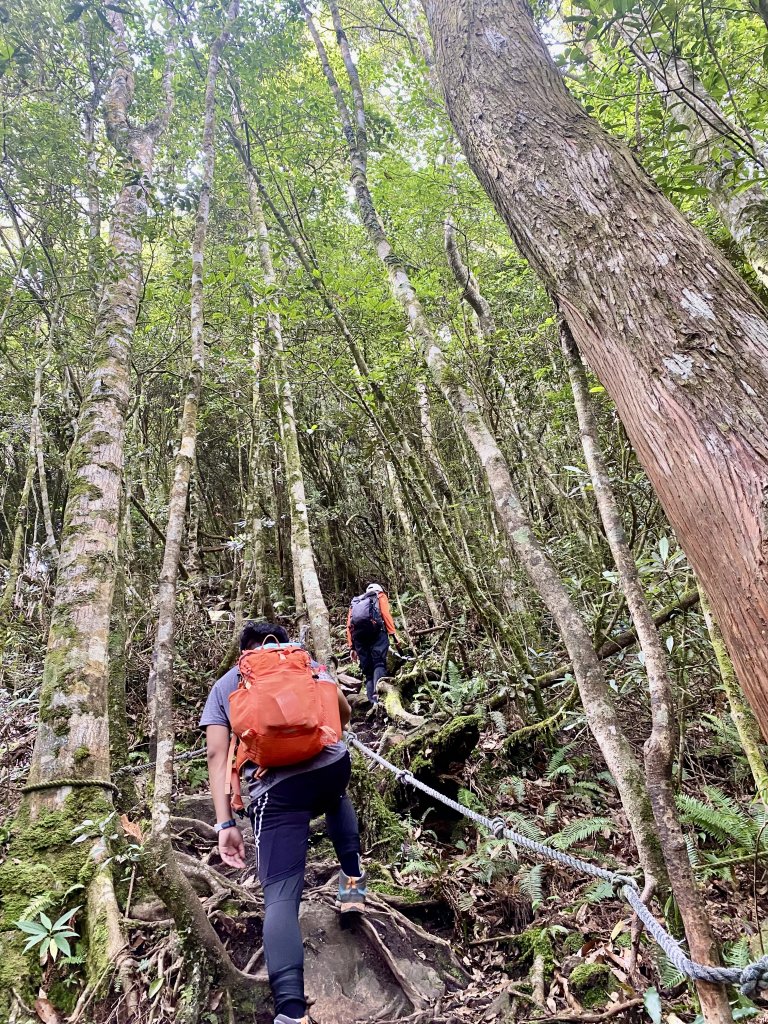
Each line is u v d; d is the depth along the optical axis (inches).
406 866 130.0
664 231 67.2
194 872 117.0
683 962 56.9
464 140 95.8
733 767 160.7
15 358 297.4
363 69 346.9
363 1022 94.0
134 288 185.0
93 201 236.2
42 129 192.5
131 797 145.9
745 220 134.5
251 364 301.1
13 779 152.8
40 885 104.3
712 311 59.5
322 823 145.1
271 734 89.0
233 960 101.7
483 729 192.7
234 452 464.8
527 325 292.0
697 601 168.2
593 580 207.5
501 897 123.0
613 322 64.7
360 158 205.0
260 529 278.7
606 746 81.4
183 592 275.9
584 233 71.6
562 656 230.1
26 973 93.7
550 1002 95.4
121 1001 89.8
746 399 52.9
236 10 228.7
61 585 137.4
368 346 285.4
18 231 219.3
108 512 147.4
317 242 323.6
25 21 183.8
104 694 129.8
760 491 47.9
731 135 115.5
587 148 79.3
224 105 281.0
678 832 65.0
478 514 288.2
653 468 58.2
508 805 160.7
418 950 108.2
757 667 46.5
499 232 352.8
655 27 106.8
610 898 120.4
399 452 276.1
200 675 232.1
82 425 156.9
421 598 341.7
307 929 110.3
